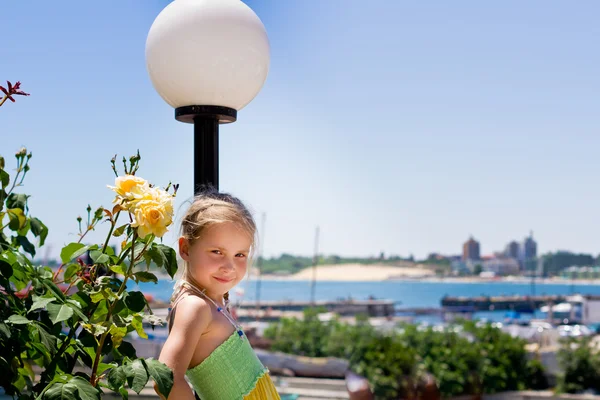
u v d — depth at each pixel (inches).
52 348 55.7
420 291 5639.8
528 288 5974.4
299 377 639.8
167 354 56.2
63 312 55.6
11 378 57.3
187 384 55.9
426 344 589.9
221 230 60.7
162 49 80.5
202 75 79.9
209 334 59.3
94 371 57.6
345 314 2709.2
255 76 82.9
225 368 59.4
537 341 733.3
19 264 62.8
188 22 79.4
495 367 594.2
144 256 58.7
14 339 57.8
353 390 243.3
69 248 63.1
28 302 60.6
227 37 79.7
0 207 60.4
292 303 2800.2
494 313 3184.1
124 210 57.6
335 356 688.4
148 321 57.2
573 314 2175.2
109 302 58.5
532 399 585.0
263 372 63.2
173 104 84.4
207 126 83.2
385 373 554.6
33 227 63.5
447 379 550.0
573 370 602.9
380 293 5339.6
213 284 61.1
